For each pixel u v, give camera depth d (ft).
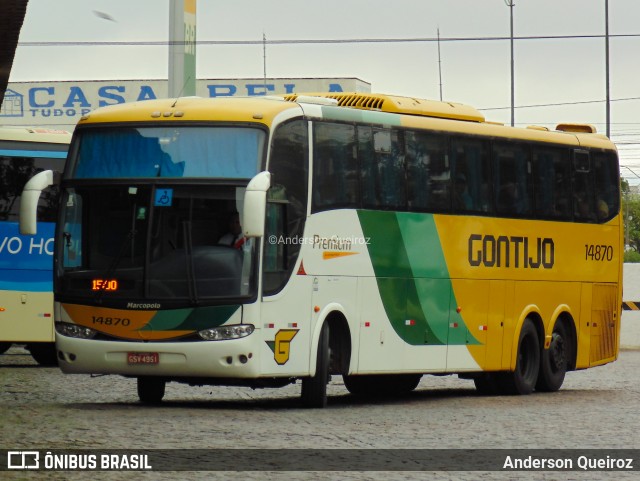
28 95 325.83
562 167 92.73
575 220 93.71
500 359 86.38
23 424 58.75
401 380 89.04
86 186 69.21
